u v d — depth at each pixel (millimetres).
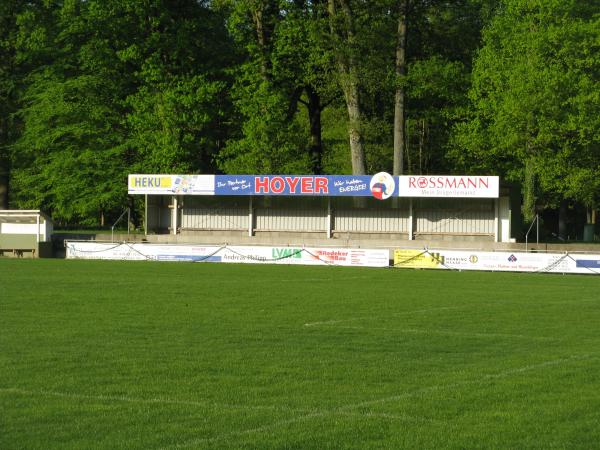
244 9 69812
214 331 22406
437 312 27250
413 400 14477
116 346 19719
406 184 57312
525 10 68312
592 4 75000
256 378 16188
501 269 48594
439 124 78625
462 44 78125
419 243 57781
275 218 63375
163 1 72938
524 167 73812
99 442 11820
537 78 64375
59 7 77938
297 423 12891
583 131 63688
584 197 69812
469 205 59031
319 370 17094
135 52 72188
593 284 39562
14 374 16359
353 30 66188
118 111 76938
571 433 12438
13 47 80812
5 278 39156
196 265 50594
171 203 65438
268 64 73375
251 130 68250
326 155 88125
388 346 20234
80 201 74312
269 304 29109
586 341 21266
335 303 29703
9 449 11484
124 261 53938
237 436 12148
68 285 35625
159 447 11586
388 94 75250
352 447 11641
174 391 15008
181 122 70000
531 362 18188
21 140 80188
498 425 12859
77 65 78875
